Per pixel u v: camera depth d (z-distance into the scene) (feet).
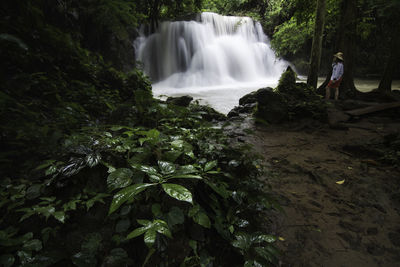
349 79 30.40
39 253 4.42
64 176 5.23
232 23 78.28
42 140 7.63
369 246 7.02
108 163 5.95
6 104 8.65
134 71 21.71
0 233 4.33
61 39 16.16
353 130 18.63
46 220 4.58
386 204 9.05
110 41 40.42
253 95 28.27
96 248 4.57
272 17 81.97
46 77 13.03
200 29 69.41
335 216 8.36
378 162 12.52
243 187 7.56
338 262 6.42
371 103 25.13
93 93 14.83
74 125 10.43
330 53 78.69
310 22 45.21
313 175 11.12
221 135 10.65
